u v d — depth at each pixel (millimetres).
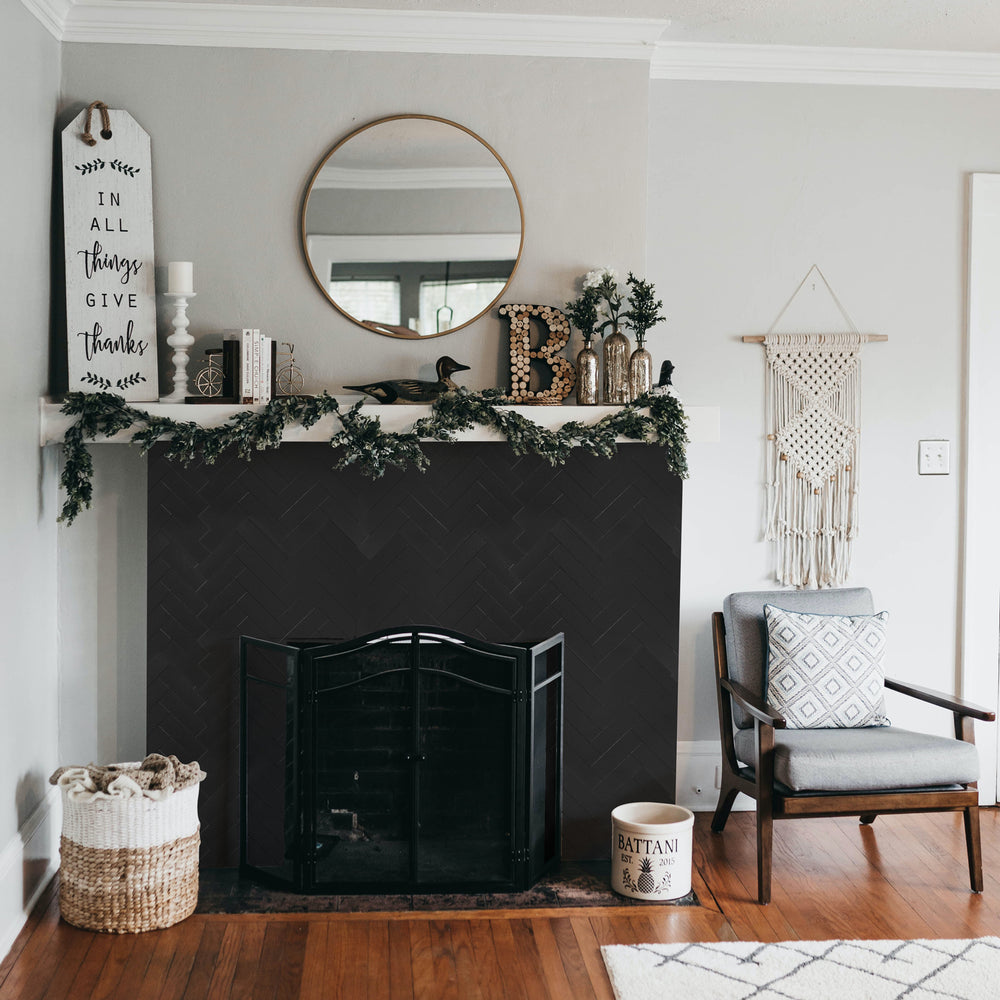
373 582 3369
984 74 3883
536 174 3529
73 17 3352
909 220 3924
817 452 3936
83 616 3498
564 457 3314
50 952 2809
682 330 3879
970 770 3137
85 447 3312
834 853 3529
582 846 3459
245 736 3312
